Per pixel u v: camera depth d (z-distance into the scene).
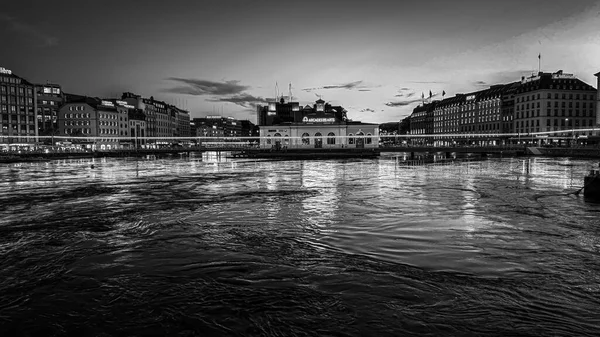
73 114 161.38
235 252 18.12
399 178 54.09
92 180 53.69
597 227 23.00
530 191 39.34
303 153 140.88
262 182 50.03
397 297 12.92
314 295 13.16
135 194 38.94
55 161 109.44
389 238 20.52
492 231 22.02
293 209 29.52
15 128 137.12
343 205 31.20
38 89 168.62
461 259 16.86
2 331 11.27
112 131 169.38
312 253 17.88
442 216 26.41
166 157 144.88
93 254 18.08
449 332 10.75
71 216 27.38
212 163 100.62
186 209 29.92
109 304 12.78
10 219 26.41
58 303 12.93
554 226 23.27
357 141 153.75
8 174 63.78
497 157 126.06
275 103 190.62
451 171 66.94
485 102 198.12
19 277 15.27
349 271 15.40
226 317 11.76
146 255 17.81
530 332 10.77
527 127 167.38
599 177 33.94
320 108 176.38
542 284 14.03
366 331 10.83
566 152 120.69
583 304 12.45
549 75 164.62
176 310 12.26
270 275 15.04
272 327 11.14
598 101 131.25
